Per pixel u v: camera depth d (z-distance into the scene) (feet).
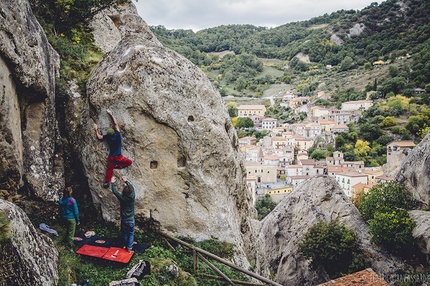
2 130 30.58
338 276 81.82
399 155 256.52
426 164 93.76
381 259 80.23
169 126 36.70
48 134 37.76
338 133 366.63
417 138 325.42
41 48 36.29
